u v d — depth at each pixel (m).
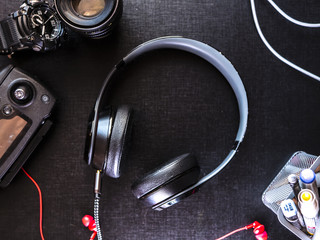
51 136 0.99
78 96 0.99
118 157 0.83
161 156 0.99
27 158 0.95
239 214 0.99
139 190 0.83
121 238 0.98
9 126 0.92
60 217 0.98
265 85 1.01
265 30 1.02
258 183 0.99
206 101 1.00
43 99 0.93
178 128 1.00
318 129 1.00
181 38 0.87
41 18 0.90
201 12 1.01
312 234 0.83
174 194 0.83
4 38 0.91
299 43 1.01
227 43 1.01
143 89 1.00
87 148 0.84
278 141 1.00
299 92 1.01
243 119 0.89
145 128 1.00
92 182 0.99
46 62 1.00
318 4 1.02
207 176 0.85
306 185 0.76
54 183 0.99
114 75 0.92
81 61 1.00
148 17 1.01
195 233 0.99
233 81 0.92
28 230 0.98
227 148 0.99
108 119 0.84
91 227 0.95
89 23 0.84
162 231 0.99
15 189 0.98
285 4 1.02
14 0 1.00
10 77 0.92
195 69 1.01
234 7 1.01
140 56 1.01
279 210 0.85
